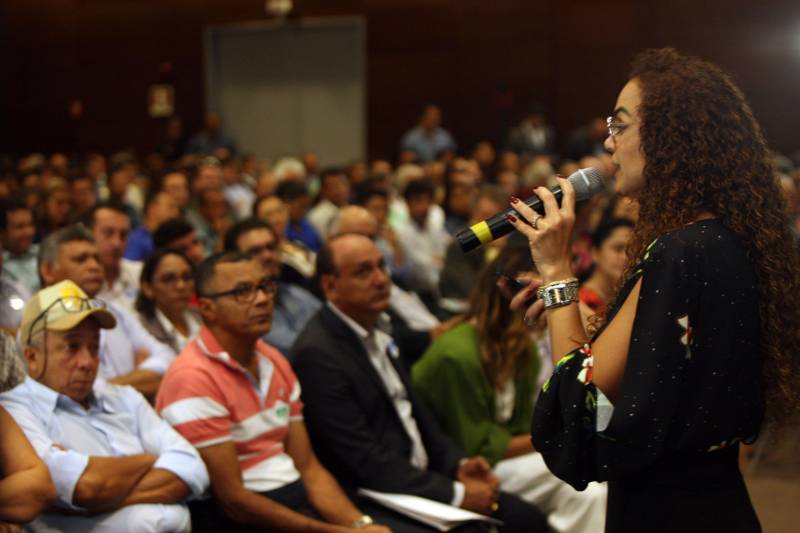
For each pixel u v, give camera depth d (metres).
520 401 3.27
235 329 2.71
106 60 14.31
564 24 12.05
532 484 3.17
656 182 1.55
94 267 3.34
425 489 2.93
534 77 12.24
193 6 13.70
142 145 14.23
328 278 3.02
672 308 1.45
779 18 11.01
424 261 6.14
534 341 3.26
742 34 11.16
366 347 3.08
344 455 2.92
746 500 1.56
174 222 4.17
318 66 13.20
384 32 12.84
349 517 2.78
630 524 1.57
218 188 6.39
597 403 1.49
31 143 14.88
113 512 2.39
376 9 12.84
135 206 7.69
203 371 2.68
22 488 2.17
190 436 2.62
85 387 2.46
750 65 11.14
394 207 8.06
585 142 10.80
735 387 1.48
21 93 14.83
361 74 12.99
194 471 2.51
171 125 12.70
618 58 11.83
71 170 9.39
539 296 1.63
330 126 13.22
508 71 12.36
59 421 2.43
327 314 3.04
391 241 6.24
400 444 3.06
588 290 3.59
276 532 2.66
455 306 5.23
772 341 1.51
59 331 2.41
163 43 13.94
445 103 12.67
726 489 1.53
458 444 3.23
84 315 2.42
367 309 3.01
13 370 2.41
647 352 1.44
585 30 11.95
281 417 2.80
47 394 2.43
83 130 14.56
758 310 1.50
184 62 13.84
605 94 11.93
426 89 12.73
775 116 11.06
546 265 1.62
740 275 1.48
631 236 1.61
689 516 1.52
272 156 13.52
